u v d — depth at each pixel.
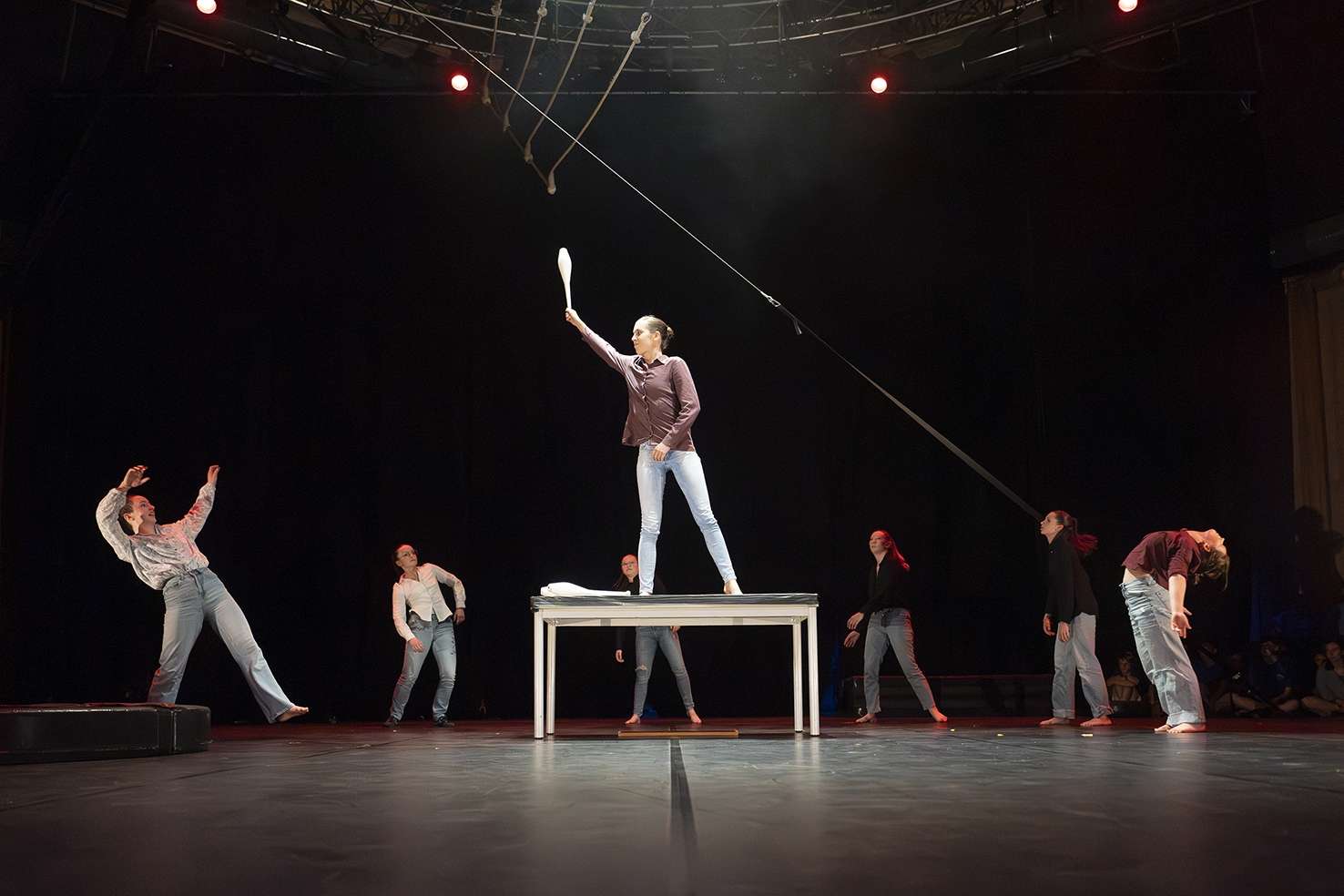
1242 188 10.30
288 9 9.21
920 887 1.48
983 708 9.04
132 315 10.01
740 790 2.72
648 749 4.40
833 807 2.37
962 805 2.39
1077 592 7.04
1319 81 9.62
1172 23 8.77
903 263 10.45
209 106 10.23
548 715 5.46
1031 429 10.24
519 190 10.49
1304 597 9.70
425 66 9.73
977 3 9.46
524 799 2.54
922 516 10.26
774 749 4.34
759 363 10.41
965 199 10.45
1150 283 10.29
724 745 4.70
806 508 10.28
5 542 9.50
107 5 9.15
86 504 9.79
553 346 10.41
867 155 10.53
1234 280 10.24
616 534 10.26
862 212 10.50
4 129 9.47
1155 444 10.17
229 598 5.66
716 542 5.41
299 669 9.91
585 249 10.48
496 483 10.27
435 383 10.31
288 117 10.35
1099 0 8.92
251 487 10.05
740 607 5.23
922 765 3.50
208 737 4.62
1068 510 10.12
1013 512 10.23
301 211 10.32
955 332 10.38
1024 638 10.10
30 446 9.66
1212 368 10.20
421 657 8.00
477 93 9.71
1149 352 10.25
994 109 10.48
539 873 1.59
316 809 2.39
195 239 10.16
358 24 9.43
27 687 9.47
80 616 9.66
